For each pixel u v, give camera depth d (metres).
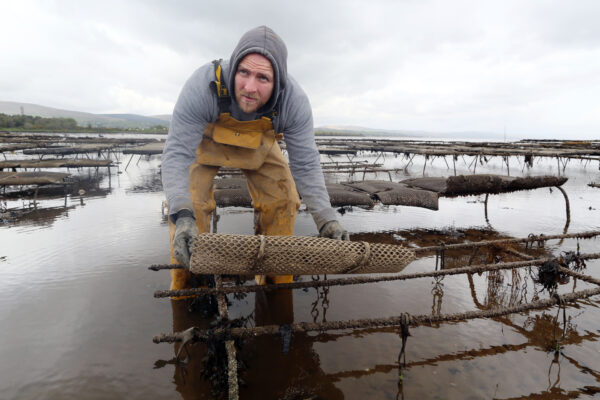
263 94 1.81
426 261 3.46
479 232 4.66
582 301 2.59
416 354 1.94
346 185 5.79
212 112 2.00
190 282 2.45
